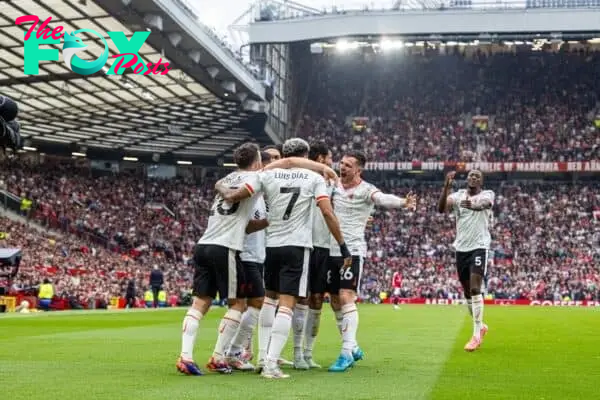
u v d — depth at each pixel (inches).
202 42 1363.2
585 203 2289.6
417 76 2610.7
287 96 2298.2
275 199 299.7
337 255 333.1
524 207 2290.8
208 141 2181.3
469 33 1953.7
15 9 1148.5
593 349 432.8
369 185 336.5
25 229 1630.2
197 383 259.8
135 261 1811.0
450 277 2046.0
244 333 317.4
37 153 2135.8
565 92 2532.0
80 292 1327.5
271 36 1957.4
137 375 282.7
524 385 267.0
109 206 2082.9
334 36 1959.9
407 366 329.4
